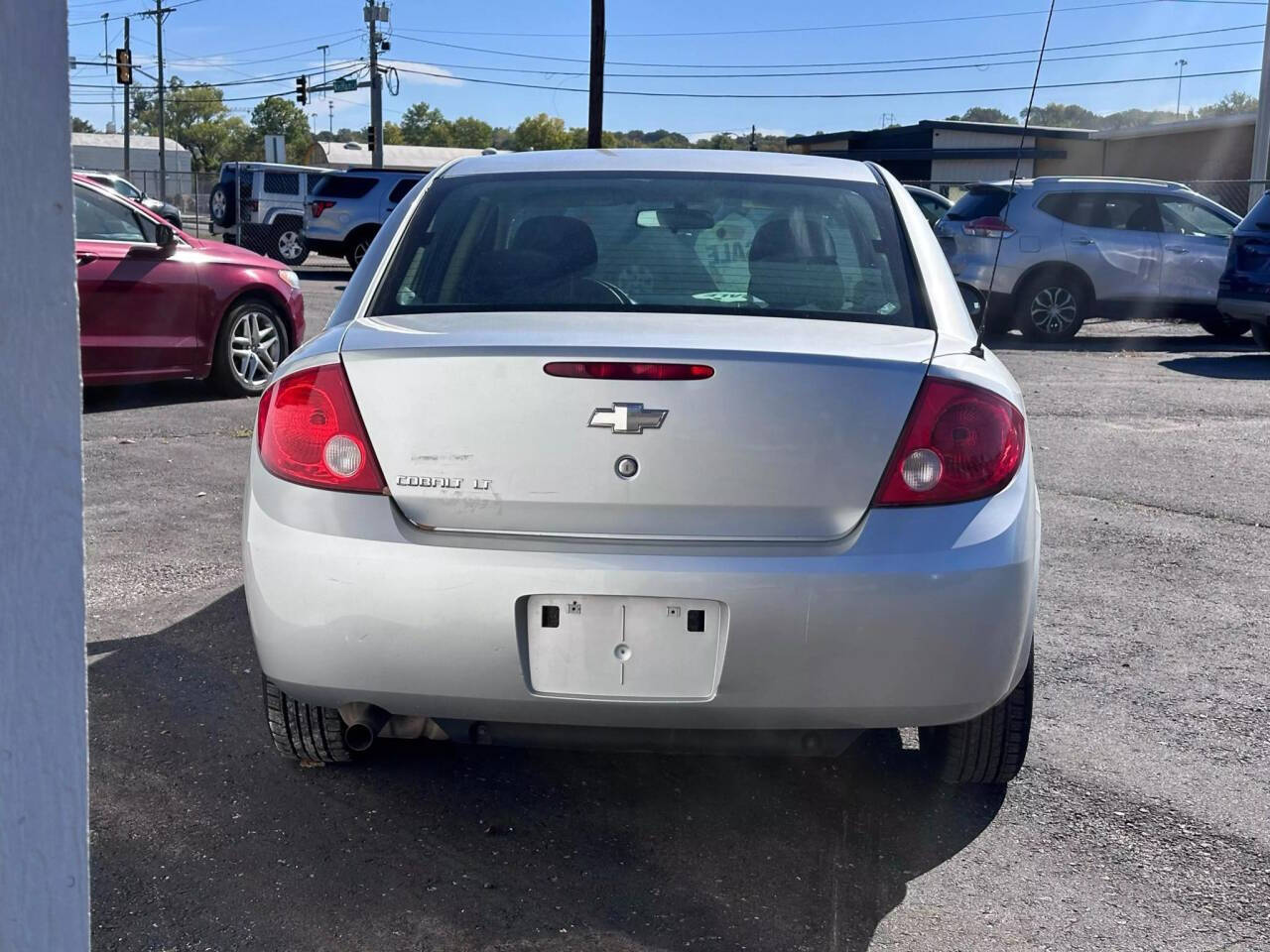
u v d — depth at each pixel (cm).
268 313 920
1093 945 248
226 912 255
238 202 2711
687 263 305
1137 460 742
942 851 286
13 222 107
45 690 113
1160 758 336
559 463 250
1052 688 386
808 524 252
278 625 259
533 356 250
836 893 266
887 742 345
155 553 507
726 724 255
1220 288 1256
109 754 327
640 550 249
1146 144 3597
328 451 258
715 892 266
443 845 285
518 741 266
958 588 250
